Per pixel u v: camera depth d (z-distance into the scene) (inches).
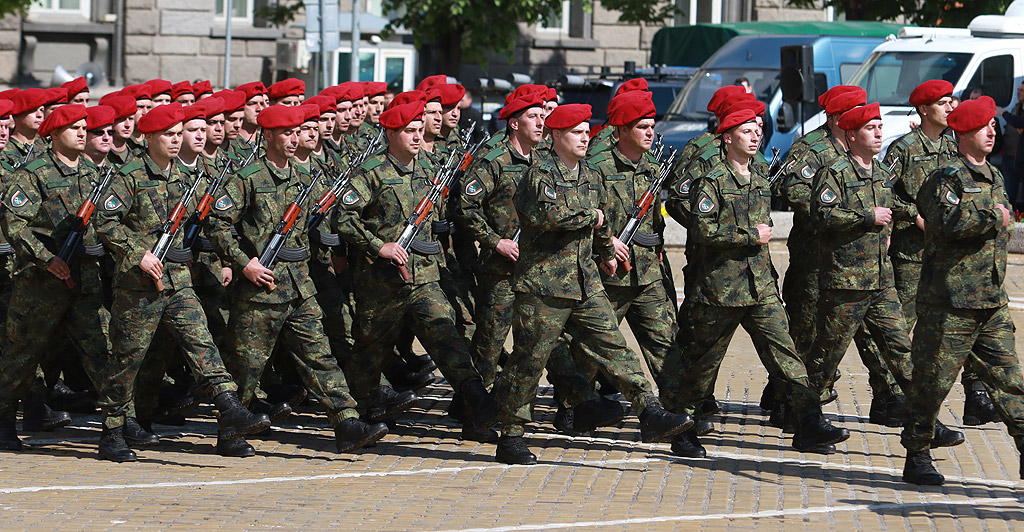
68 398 1268.5
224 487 988.6
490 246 1152.8
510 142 1181.1
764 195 1061.1
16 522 877.8
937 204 961.5
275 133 1082.7
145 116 1053.2
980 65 2564.0
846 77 2920.8
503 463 1078.4
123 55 3941.9
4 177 1203.2
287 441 1159.6
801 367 1075.9
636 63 4315.9
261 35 4047.7
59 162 1087.0
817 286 1173.7
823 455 1112.8
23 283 1087.0
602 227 1071.6
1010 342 986.1
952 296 975.6
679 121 2878.9
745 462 1087.0
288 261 1078.4
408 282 1112.8
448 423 1243.2
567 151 1016.9
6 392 1107.9
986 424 1243.8
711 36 3403.1
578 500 957.2
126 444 1100.5
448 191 1198.3
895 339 1142.3
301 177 1145.4
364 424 1077.1
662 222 1168.2
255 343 1081.4
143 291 1047.6
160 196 1056.2
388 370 1378.0
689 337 1130.0
